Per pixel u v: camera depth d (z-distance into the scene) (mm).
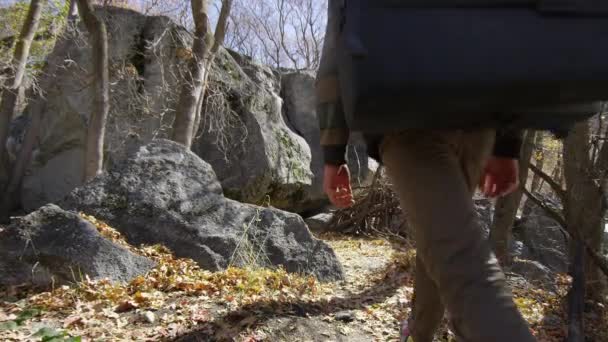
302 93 16359
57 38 12719
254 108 13016
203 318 3699
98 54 9578
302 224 5707
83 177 9602
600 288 4863
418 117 1229
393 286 5258
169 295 4203
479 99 1170
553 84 1153
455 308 1402
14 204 12055
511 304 1378
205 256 5082
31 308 3820
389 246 9438
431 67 1146
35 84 11883
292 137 13867
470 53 1152
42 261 4363
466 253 1419
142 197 5523
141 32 12297
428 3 1188
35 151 12703
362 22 1187
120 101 11656
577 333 3852
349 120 1267
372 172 14609
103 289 4176
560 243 9461
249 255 5211
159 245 5160
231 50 14672
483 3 1191
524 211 10430
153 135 11578
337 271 5508
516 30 1165
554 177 7051
